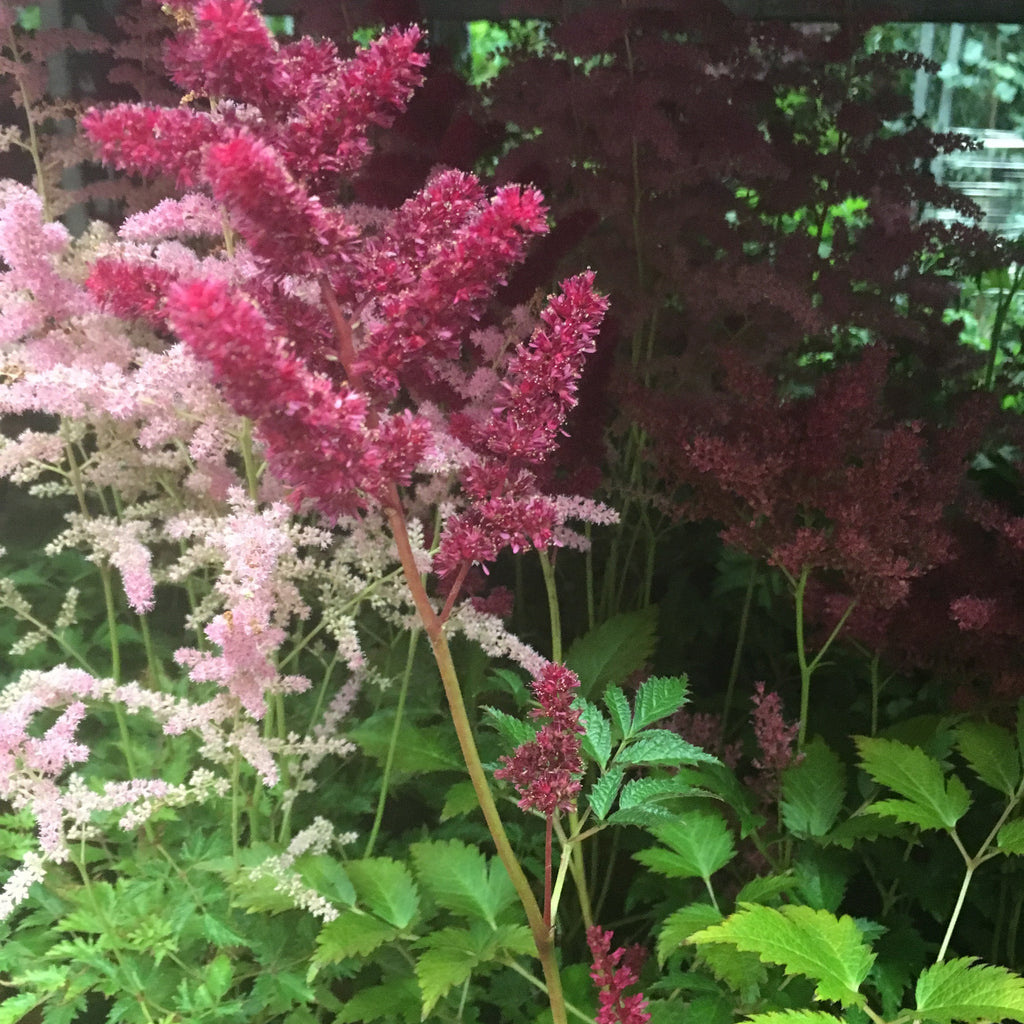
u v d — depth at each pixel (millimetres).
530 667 2043
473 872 1956
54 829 1680
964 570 2326
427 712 2596
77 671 1784
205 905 2012
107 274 1213
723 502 2430
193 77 1207
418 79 1102
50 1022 1877
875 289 3477
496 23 3684
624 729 1770
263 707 1692
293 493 1119
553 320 1242
